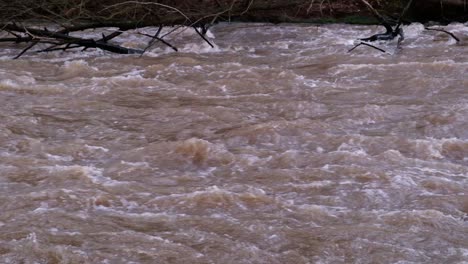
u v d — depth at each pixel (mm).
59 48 16688
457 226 8289
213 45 17562
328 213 8625
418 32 18188
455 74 14109
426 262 7590
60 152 10555
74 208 8750
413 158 10164
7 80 14039
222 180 9656
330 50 16781
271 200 8891
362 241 7926
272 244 7918
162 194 9133
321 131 11133
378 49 16203
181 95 13320
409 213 8492
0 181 9484
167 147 10500
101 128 11555
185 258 7617
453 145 10438
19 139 10930
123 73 14922
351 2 20578
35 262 7551
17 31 16922
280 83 13836
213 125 11531
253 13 19750
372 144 10578
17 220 8375
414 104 12234
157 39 16844
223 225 8289
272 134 10977
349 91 13180
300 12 20344
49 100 12852
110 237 8016
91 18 17703
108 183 9430
